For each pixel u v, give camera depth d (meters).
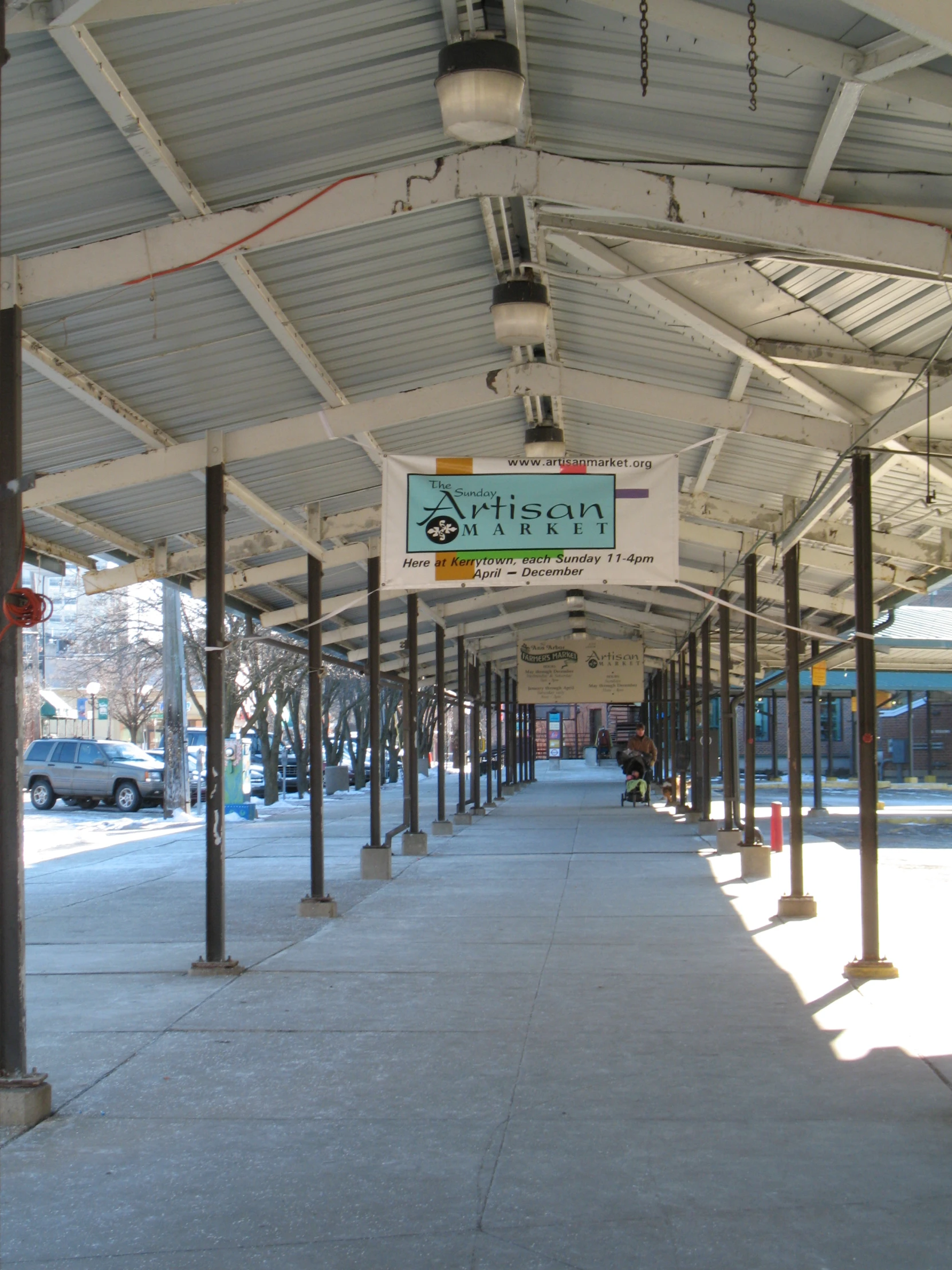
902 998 7.98
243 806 27.53
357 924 11.57
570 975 8.90
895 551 12.48
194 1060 6.77
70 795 33.44
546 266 7.91
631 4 4.94
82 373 8.18
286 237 6.32
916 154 5.75
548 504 8.44
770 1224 4.39
